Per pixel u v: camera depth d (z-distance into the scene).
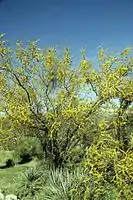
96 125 9.78
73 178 7.79
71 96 10.12
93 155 7.03
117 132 8.12
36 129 10.89
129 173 6.41
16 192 8.91
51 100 10.38
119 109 8.92
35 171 9.80
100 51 9.92
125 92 9.18
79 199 7.16
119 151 6.99
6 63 10.23
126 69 9.24
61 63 10.53
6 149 13.79
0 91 10.40
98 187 6.94
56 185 7.96
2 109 10.29
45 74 10.54
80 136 10.16
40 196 8.05
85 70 10.02
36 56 10.50
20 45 10.43
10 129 10.57
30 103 10.32
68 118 10.07
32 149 14.01
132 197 6.36
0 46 10.12
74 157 10.12
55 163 10.46
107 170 6.94
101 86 9.74
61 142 10.60
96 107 9.79
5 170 12.16
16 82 10.54
